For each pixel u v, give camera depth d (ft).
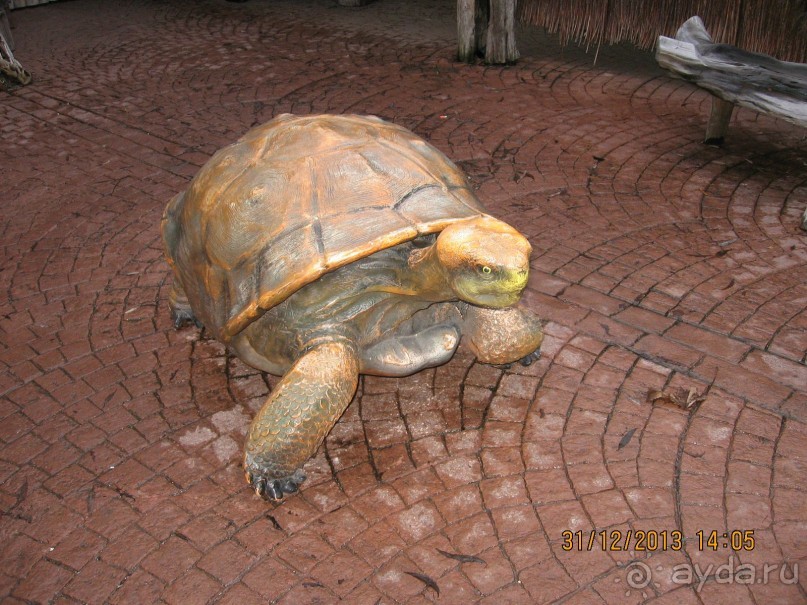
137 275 11.05
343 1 23.34
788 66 12.64
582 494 7.57
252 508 7.65
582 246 11.02
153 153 14.44
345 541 7.30
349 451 8.16
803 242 10.87
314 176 7.66
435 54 18.99
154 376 9.26
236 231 7.65
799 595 6.67
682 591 6.74
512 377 8.92
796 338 9.20
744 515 7.30
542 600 6.73
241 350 8.14
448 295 7.30
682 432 8.13
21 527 7.57
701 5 14.62
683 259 10.65
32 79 18.28
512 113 15.33
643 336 9.36
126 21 22.79
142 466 8.14
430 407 8.61
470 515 7.45
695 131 14.19
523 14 17.88
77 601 6.94
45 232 12.14
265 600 6.86
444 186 7.84
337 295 7.39
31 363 9.55
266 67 18.56
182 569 7.14
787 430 8.07
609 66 17.70
